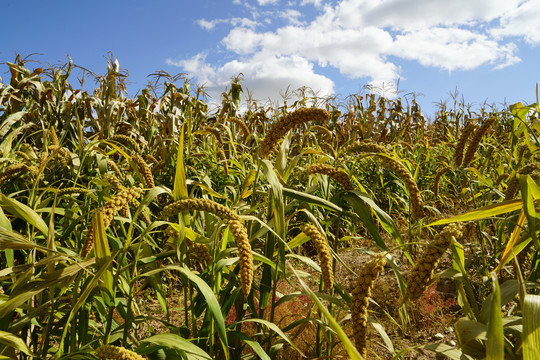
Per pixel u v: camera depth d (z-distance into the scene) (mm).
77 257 1985
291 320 3266
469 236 4363
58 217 4137
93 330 2408
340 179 2346
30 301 2143
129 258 3902
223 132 7656
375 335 3488
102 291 2025
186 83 8008
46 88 6641
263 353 1926
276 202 2002
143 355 1655
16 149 4840
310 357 2896
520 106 3271
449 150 9344
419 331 3531
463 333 1368
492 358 1049
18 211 1814
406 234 4992
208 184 4434
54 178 4348
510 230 2877
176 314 3859
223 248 1993
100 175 4145
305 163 6492
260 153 2256
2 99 5805
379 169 7109
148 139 7141
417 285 1530
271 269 2346
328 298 2172
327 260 1816
